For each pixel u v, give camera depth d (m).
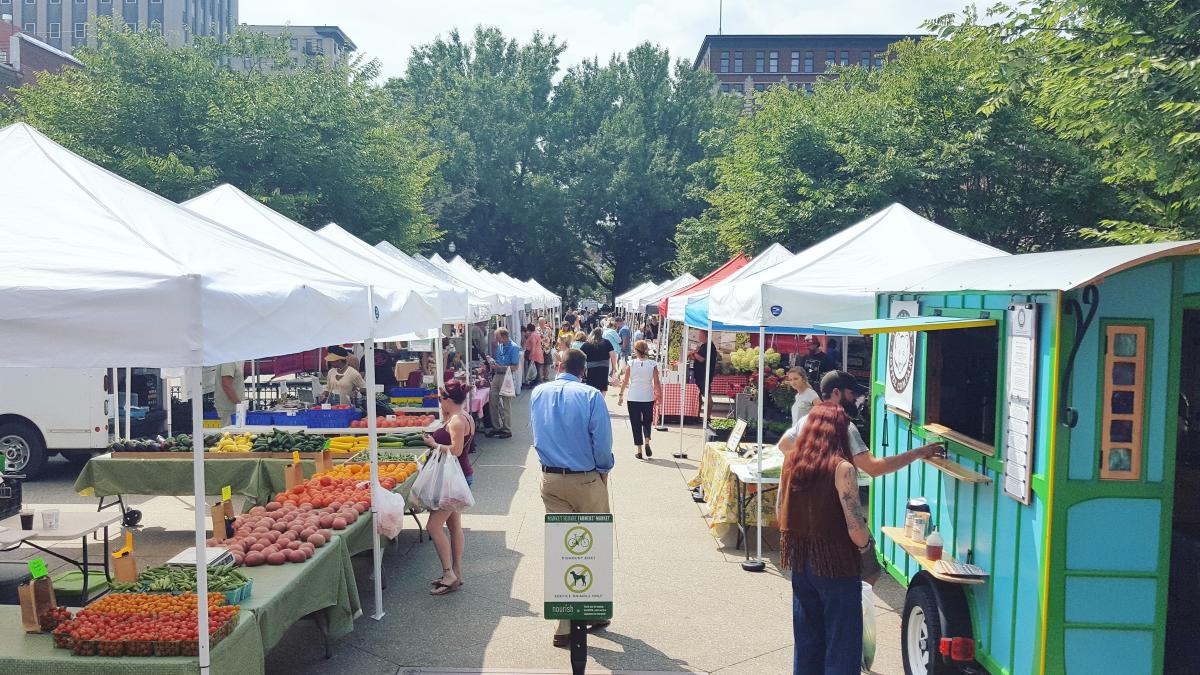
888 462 5.30
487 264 56.38
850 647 4.82
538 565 8.31
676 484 12.10
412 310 8.16
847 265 8.63
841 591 4.82
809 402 9.80
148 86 25.83
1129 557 4.26
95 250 4.16
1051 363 4.26
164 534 9.59
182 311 3.91
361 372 15.43
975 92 20.83
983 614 4.94
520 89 54.06
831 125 25.20
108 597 4.90
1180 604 5.52
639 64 57.09
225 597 4.94
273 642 5.11
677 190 54.28
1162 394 4.24
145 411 13.83
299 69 32.06
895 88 23.70
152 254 4.20
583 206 55.06
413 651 6.24
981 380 5.50
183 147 25.72
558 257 55.59
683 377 17.02
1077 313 4.20
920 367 6.11
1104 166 13.25
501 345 16.47
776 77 100.56
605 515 5.50
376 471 7.09
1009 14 10.94
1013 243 21.95
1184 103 8.30
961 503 5.32
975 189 22.09
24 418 12.26
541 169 55.19
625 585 7.81
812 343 15.67
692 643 6.46
